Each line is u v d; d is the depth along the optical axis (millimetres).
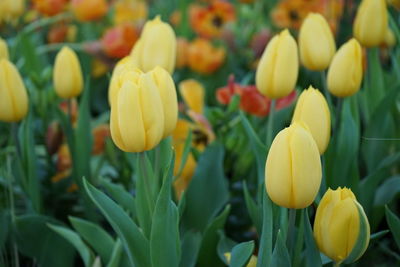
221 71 1687
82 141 1203
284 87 1042
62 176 1325
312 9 1648
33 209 1194
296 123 870
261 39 1613
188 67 1733
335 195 886
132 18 1893
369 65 1244
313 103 938
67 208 1303
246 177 1284
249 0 1821
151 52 1053
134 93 895
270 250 934
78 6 1672
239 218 1235
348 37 1423
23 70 1664
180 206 1043
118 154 1337
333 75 1046
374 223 1162
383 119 1191
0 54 1236
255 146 1042
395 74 1339
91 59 1692
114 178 1343
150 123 911
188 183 1213
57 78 1191
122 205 1112
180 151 1237
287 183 873
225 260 1041
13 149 1368
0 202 1304
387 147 1257
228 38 1697
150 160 1047
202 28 1710
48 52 1860
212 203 1144
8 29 1754
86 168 1214
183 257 1078
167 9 2152
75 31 1915
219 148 1162
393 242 1218
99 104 1720
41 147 1460
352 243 892
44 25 1896
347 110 1105
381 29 1145
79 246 1095
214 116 1268
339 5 1521
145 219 991
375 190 1181
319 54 1088
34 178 1186
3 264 1146
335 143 1126
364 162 1272
